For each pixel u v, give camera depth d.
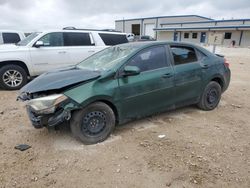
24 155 3.61
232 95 7.06
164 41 4.76
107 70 4.00
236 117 5.16
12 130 4.46
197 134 4.29
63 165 3.36
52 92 3.68
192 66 4.95
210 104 5.48
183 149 3.75
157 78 4.39
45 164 3.38
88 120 3.80
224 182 3.00
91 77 3.82
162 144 3.90
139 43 4.72
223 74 5.53
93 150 3.73
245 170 3.24
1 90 7.54
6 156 3.58
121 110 4.08
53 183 3.00
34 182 3.02
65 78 3.87
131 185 2.96
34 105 3.62
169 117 5.07
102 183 3.00
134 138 4.11
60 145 3.88
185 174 3.15
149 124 4.69
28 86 3.93
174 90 4.68
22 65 7.69
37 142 3.99
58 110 3.61
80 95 3.64
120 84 3.98
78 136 3.79
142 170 3.24
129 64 4.16
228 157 3.54
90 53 8.71
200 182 3.00
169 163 3.38
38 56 7.81
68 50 8.30
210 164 3.36
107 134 4.02
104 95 3.80
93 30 9.08
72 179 3.07
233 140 4.08
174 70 4.65
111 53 4.76
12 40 12.20
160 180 3.04
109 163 3.39
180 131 4.40
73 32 8.50
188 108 5.64
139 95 4.20
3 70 7.34
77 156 3.57
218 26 43.47
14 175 3.14
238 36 41.50
